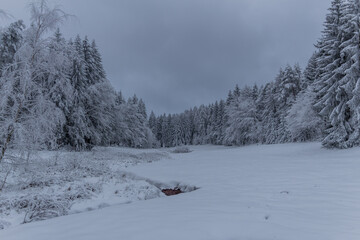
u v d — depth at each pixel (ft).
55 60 28.58
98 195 30.09
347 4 63.82
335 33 68.85
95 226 15.48
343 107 61.72
